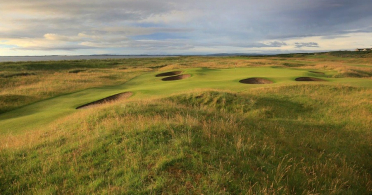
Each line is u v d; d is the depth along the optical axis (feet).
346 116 47.32
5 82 107.34
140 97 66.85
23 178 17.56
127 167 17.85
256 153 21.98
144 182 15.69
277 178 17.61
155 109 37.60
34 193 15.58
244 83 84.28
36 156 21.56
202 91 61.62
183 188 14.96
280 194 15.58
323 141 32.73
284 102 57.36
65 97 78.69
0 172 18.48
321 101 56.34
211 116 35.70
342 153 29.17
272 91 64.90
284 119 46.44
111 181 16.25
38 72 152.46
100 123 31.40
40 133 31.09
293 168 20.39
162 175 16.29
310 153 26.99
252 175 17.25
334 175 21.20
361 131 39.75
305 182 18.10
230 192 14.93
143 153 19.89
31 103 71.15
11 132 38.60
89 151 21.33
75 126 32.17
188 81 95.40
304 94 61.77
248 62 232.32
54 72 161.48
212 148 20.70
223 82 87.25
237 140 23.98
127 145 21.80
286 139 30.42
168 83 98.37
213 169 17.24
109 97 73.00
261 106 54.44
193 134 24.02
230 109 54.08
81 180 16.72
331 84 68.69
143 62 280.31
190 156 18.90
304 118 48.39
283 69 130.93
